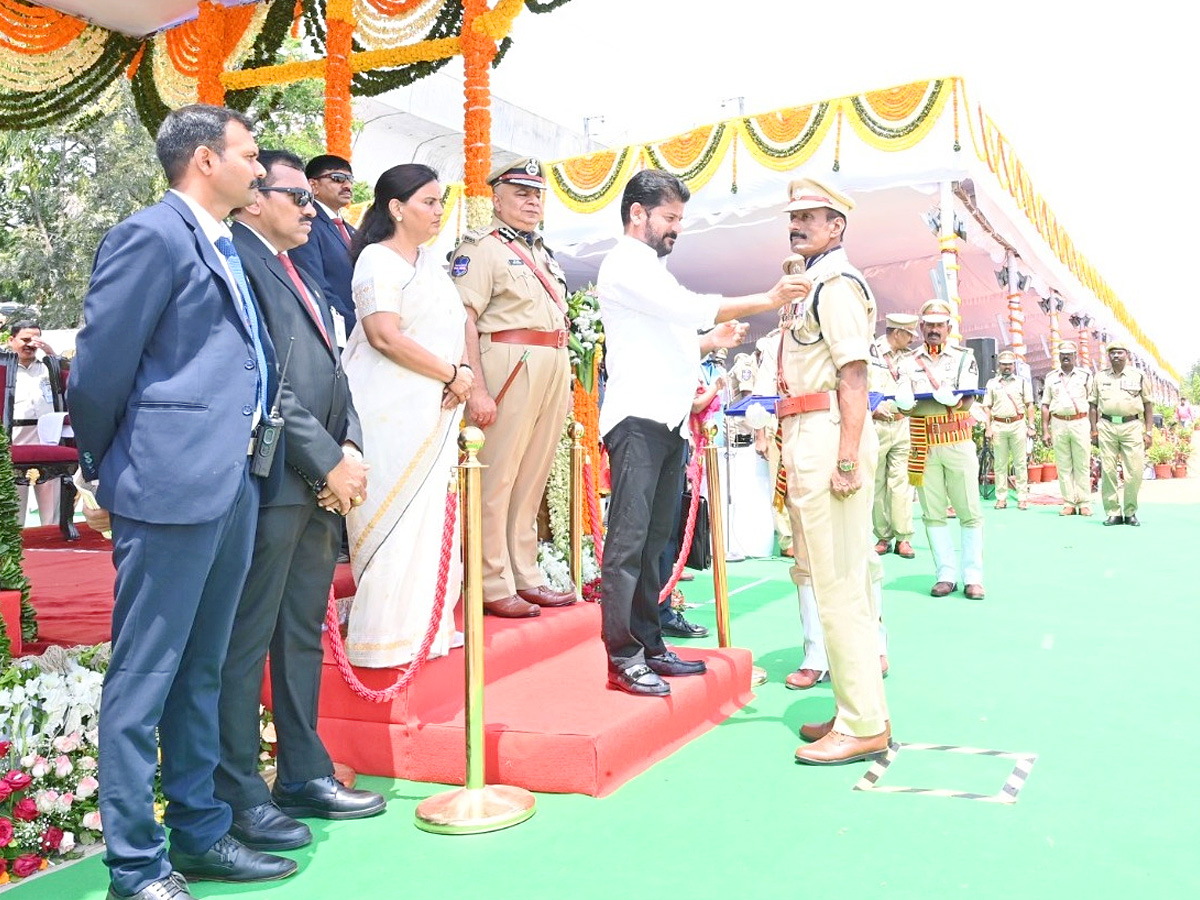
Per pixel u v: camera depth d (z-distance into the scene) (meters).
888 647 5.55
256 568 2.91
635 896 2.54
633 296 3.57
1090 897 2.49
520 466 4.56
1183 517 12.60
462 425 4.19
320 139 20.97
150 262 2.42
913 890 2.54
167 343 2.49
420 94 22.09
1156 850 2.79
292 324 3.04
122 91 8.00
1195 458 23.91
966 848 2.81
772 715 4.24
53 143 22.84
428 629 3.30
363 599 3.56
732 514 9.30
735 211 12.87
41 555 6.59
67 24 7.14
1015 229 14.49
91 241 22.84
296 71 7.04
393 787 3.41
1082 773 3.44
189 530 2.47
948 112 11.40
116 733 2.43
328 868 2.75
